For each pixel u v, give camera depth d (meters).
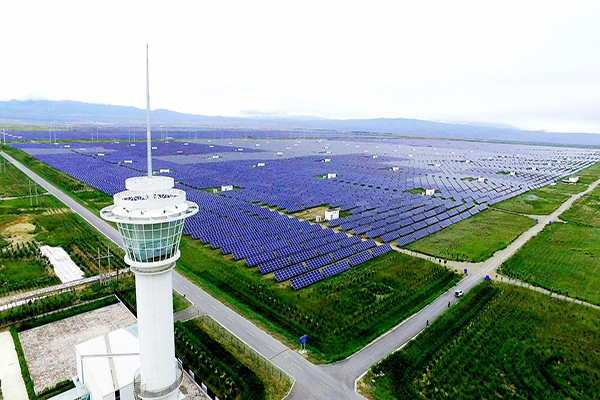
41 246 73.56
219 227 86.12
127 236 27.83
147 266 28.11
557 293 62.22
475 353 45.62
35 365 41.59
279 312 54.16
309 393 38.69
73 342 45.94
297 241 79.56
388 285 63.50
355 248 78.88
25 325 48.16
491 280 66.19
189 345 45.22
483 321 52.62
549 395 39.56
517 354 45.75
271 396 38.09
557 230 97.81
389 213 103.69
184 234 83.56
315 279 63.44
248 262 68.50
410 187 144.88
